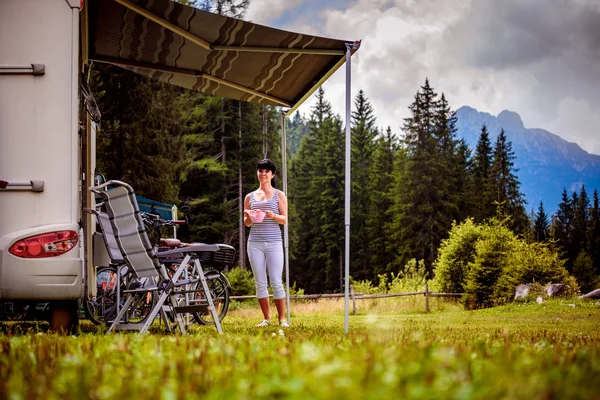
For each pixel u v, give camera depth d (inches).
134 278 287.9
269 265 326.3
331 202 2175.2
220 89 362.6
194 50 307.4
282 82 333.7
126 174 945.5
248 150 1599.4
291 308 733.9
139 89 950.4
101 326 262.8
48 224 235.1
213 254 334.3
